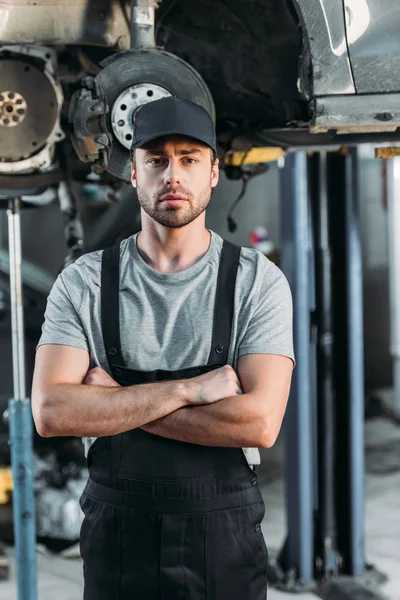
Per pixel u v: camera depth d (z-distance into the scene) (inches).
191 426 62.6
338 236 142.7
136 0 96.2
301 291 137.6
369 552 157.0
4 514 168.4
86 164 112.4
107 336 65.4
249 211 306.3
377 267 297.9
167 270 66.0
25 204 125.3
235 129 110.8
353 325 141.6
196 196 64.2
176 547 63.6
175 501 63.6
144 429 63.7
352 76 93.9
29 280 213.2
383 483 204.8
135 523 64.1
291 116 111.2
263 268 66.6
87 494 66.8
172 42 111.4
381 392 298.0
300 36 102.4
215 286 65.6
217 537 63.7
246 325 65.4
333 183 141.9
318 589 138.8
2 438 198.1
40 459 181.9
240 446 63.0
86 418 62.5
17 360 108.7
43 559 153.0
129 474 64.4
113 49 108.0
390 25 93.8
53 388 63.9
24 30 105.0
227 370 63.9
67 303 66.6
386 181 281.7
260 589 66.0
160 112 63.5
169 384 63.1
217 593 63.7
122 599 64.5
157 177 63.9
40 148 103.8
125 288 65.9
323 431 142.4
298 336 138.2
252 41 110.5
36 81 102.4
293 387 139.6
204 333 64.8
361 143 108.7
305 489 139.7
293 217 136.9
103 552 64.9
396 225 278.1
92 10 105.3
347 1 93.4
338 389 143.4
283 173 139.1
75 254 113.7
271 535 167.5
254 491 66.0
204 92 95.9
